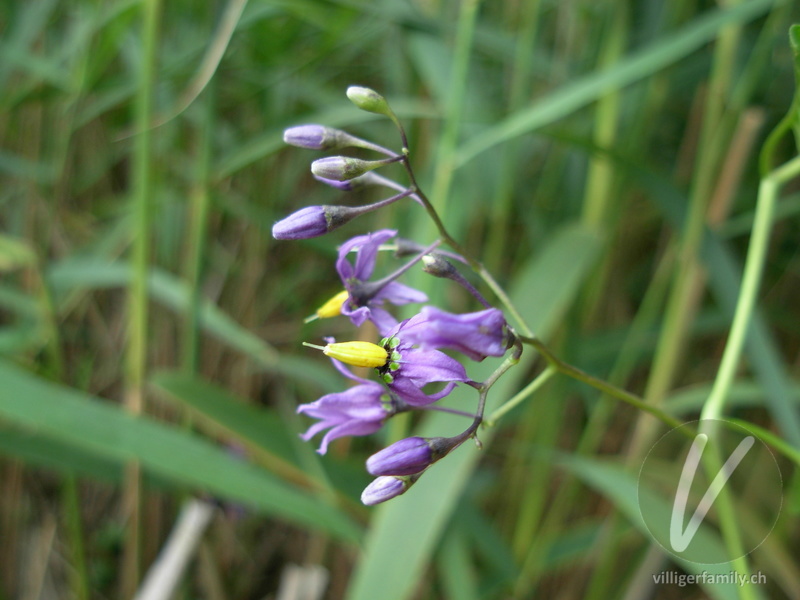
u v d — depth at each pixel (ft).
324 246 0.77
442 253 0.59
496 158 0.86
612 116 0.83
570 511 1.03
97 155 1.05
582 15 0.93
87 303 1.06
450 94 0.77
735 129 0.80
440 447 0.54
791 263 1.04
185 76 0.83
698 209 0.75
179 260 1.06
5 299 0.80
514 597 0.83
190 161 1.03
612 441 1.06
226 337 0.82
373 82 1.13
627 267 1.13
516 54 0.80
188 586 0.93
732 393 0.77
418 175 0.90
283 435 0.74
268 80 0.85
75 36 0.87
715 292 0.78
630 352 0.86
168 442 0.66
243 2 0.64
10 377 0.64
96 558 1.02
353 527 0.69
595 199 0.82
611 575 0.92
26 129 0.97
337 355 0.54
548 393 0.84
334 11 0.75
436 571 0.91
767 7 0.73
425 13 0.77
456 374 0.55
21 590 1.00
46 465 0.75
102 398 1.07
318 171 0.56
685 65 0.89
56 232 1.02
